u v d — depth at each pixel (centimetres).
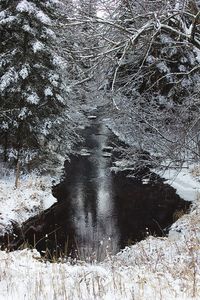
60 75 1981
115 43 1026
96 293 500
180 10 1070
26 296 479
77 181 2225
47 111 2094
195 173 2067
